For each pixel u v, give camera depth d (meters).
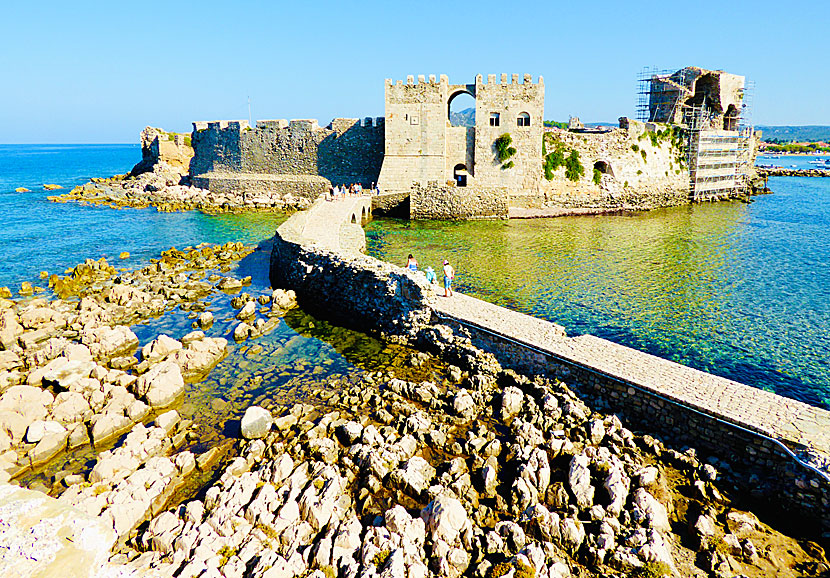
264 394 20.14
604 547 12.07
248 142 76.00
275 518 12.79
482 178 64.44
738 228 55.88
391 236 50.19
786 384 21.52
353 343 25.19
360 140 70.19
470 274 36.75
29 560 7.03
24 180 119.00
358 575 11.10
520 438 16.31
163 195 74.12
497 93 62.28
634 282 35.12
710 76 77.94
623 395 17.62
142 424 17.27
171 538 12.10
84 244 48.88
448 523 12.34
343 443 16.62
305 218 44.53
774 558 12.09
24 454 16.08
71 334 25.80
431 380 21.06
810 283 35.25
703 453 15.64
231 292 33.72
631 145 69.19
